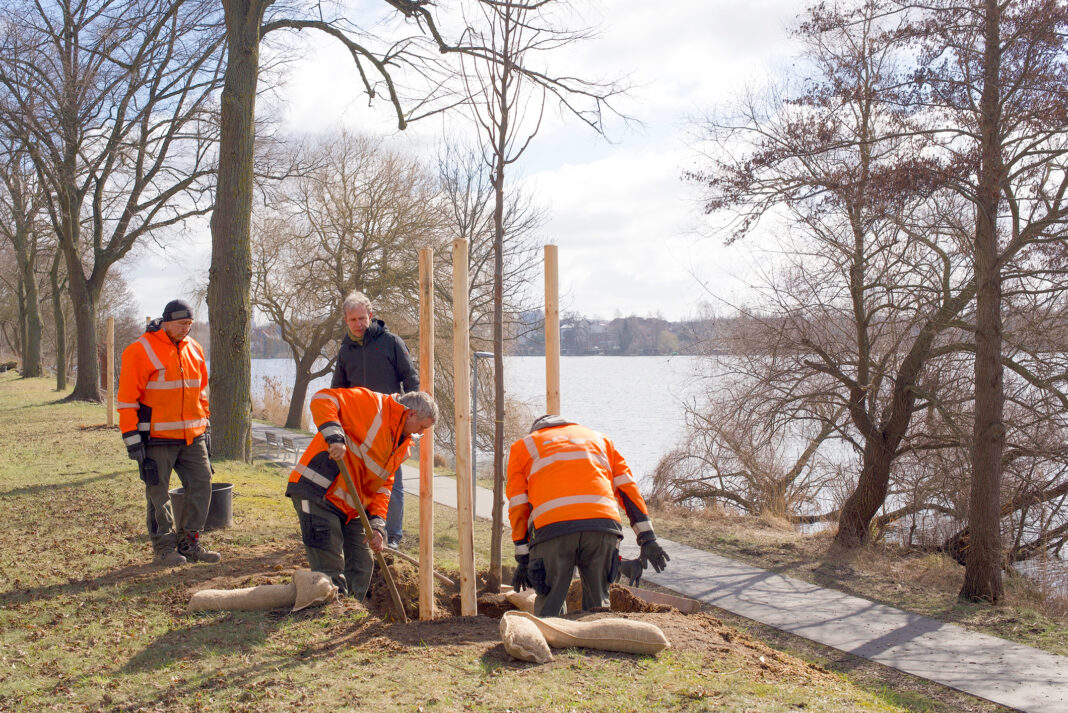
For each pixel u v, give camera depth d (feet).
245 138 37.63
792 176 36.50
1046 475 38.93
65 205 71.05
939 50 30.14
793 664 14.34
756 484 48.01
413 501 36.91
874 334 40.91
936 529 39.86
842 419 43.32
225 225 37.63
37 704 11.39
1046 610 27.84
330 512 16.51
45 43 62.34
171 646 13.62
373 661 12.98
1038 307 35.73
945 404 37.65
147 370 18.67
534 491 15.55
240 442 38.22
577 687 11.94
